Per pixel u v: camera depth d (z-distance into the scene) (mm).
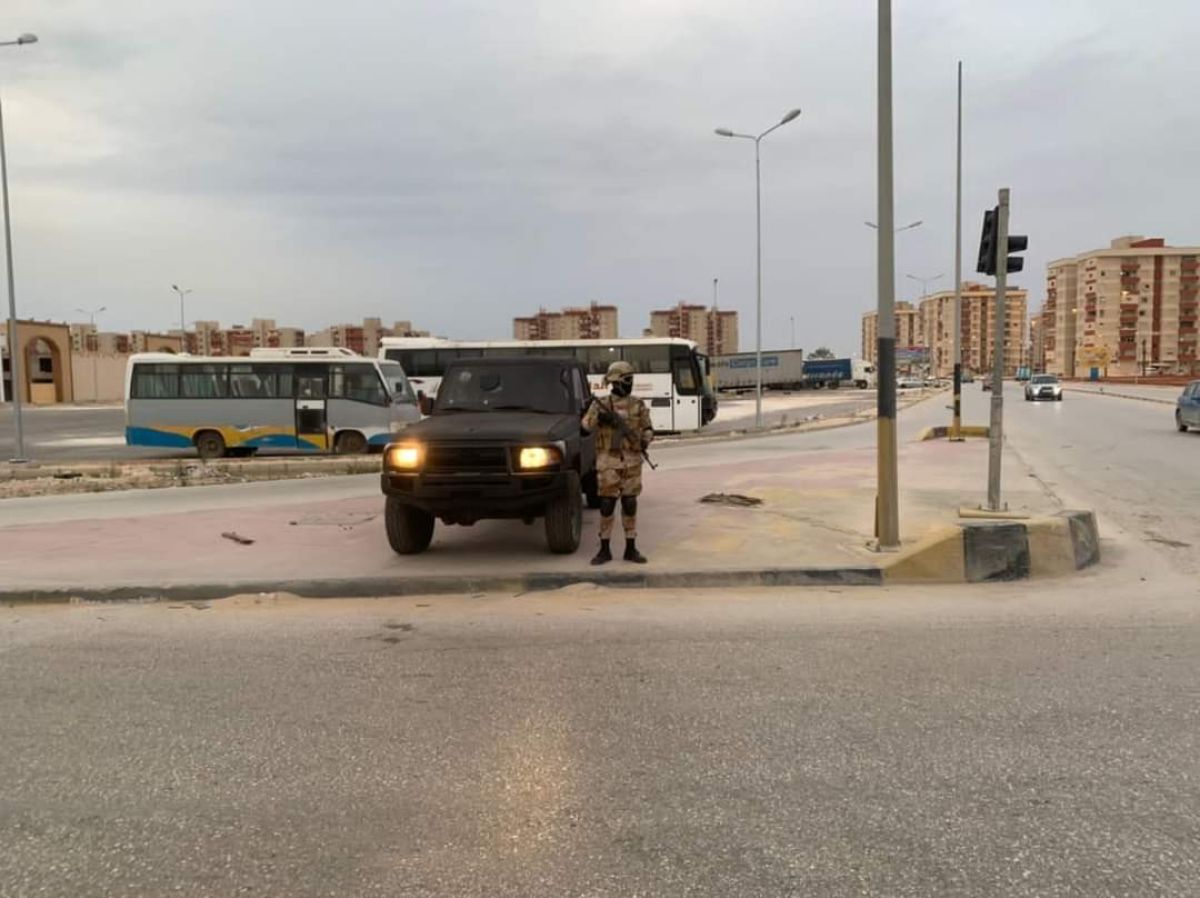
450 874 2865
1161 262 126812
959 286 21734
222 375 22453
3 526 10078
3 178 19938
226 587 7035
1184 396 24484
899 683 4676
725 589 7031
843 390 90438
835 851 2969
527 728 4125
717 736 3988
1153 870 2830
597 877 2832
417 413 23391
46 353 78062
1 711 4457
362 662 5215
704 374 32875
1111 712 4207
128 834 3164
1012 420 31281
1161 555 8242
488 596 6914
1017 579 7348
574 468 7969
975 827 3123
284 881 2838
